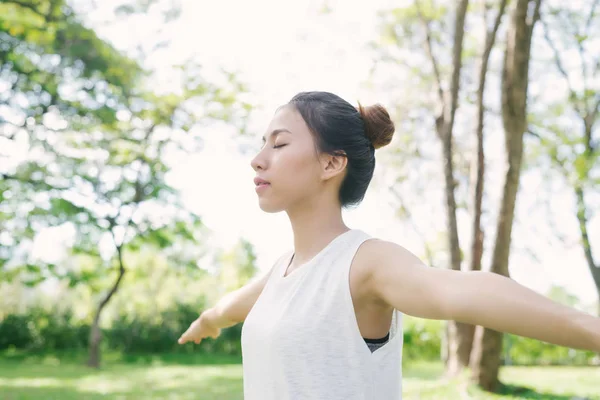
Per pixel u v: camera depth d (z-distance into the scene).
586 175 11.77
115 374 12.33
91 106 11.71
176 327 19.00
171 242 14.29
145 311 20.36
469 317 0.90
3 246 12.49
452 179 9.62
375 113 1.26
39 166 11.89
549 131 12.87
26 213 12.18
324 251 1.17
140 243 14.30
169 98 12.01
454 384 8.31
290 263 1.28
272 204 1.23
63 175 12.28
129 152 12.59
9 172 11.70
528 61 7.79
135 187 13.25
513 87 7.79
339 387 1.08
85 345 18.38
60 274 13.72
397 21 11.56
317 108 1.23
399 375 1.15
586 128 12.65
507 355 16.81
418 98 12.85
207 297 21.91
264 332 1.16
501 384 8.31
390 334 1.14
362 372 1.09
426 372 13.35
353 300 1.10
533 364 17.06
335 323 1.10
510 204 7.88
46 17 10.25
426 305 0.97
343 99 1.27
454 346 9.15
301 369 1.10
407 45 11.80
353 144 1.22
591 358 16.84
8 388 9.36
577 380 10.73
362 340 1.10
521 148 7.92
